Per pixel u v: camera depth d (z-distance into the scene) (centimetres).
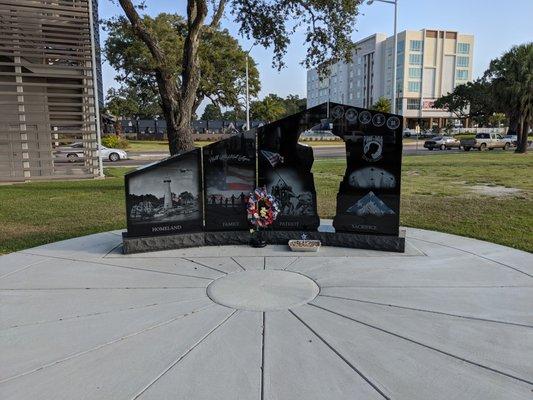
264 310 436
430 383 310
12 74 1583
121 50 4006
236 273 546
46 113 1670
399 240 632
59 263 591
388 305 445
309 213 669
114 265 580
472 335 380
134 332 389
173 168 646
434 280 517
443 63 9969
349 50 1488
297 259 602
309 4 1358
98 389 305
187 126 1294
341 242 657
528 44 3419
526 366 331
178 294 478
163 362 340
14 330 393
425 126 10100
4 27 1564
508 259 598
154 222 644
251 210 648
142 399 294
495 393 298
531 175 1739
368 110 625
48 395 298
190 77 1273
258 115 7362
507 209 987
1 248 682
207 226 674
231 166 664
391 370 327
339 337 378
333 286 500
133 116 7744
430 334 382
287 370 328
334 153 3409
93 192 1316
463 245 673
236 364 336
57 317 420
